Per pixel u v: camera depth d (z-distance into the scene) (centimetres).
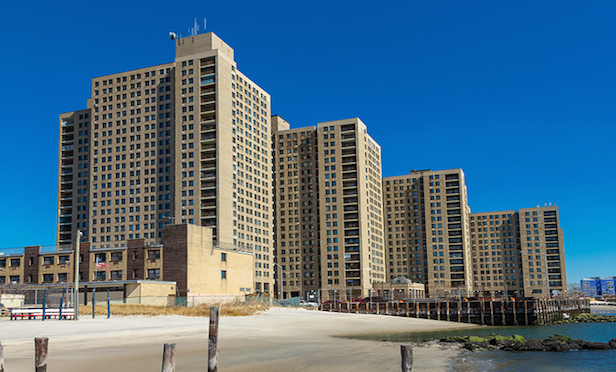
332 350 4431
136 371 3017
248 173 17900
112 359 3397
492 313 10950
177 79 17025
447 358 4319
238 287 12350
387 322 9062
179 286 10494
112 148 17475
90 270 11481
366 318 9450
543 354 4847
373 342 5369
